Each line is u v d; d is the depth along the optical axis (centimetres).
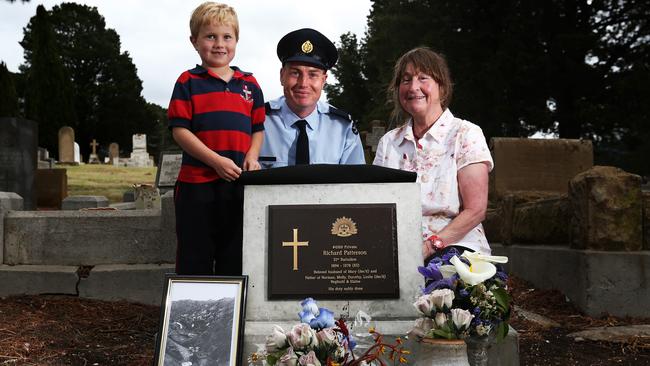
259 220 278
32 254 575
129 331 454
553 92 2105
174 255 563
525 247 583
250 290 269
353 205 278
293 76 345
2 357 370
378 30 2853
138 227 566
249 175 283
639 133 2002
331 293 268
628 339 393
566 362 361
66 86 4809
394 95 343
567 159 823
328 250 272
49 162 2391
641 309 454
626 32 2161
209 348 252
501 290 251
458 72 2078
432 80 320
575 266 479
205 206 313
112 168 2748
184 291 262
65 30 6281
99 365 369
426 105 320
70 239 572
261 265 272
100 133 5975
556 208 540
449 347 230
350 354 241
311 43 343
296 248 272
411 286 270
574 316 461
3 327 436
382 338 260
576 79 2052
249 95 334
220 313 257
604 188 465
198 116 321
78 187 1975
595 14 2183
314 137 355
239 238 319
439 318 236
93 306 523
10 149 1196
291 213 277
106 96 5906
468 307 249
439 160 314
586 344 393
